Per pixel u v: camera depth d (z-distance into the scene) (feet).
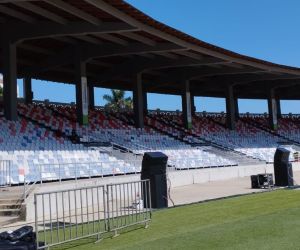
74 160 85.92
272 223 40.81
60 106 133.59
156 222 44.24
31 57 117.70
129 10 76.74
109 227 37.93
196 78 149.18
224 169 110.63
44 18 86.53
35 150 82.69
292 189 77.10
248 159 134.00
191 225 41.68
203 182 101.71
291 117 207.82
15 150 78.13
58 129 103.60
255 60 123.44
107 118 133.59
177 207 55.98
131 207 45.09
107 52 106.11
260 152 149.38
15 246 30.32
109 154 97.71
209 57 119.34
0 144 78.13
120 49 105.29
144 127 137.80
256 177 82.79
